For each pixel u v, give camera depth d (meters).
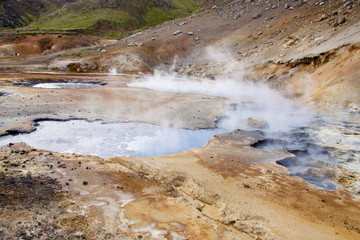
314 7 33.88
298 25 32.00
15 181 7.04
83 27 62.50
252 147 11.59
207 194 7.57
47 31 56.50
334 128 13.36
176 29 48.31
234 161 10.10
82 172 8.15
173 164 9.57
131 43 44.44
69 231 5.23
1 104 16.27
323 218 6.79
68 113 15.36
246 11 45.72
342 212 7.09
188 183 8.20
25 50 48.00
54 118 14.31
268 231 6.07
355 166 9.70
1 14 72.88
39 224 5.29
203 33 44.03
